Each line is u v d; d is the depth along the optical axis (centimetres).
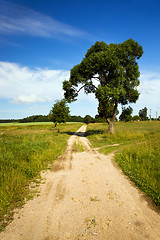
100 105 2259
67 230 339
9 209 423
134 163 825
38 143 1255
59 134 2552
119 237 315
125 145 1438
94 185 585
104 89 2055
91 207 432
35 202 461
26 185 582
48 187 568
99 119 10325
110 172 733
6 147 1126
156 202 450
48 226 353
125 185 583
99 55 2084
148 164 750
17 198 480
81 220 374
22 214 400
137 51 2252
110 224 357
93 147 1441
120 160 916
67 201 467
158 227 346
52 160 954
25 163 786
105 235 322
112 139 1905
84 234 325
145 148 1058
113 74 2169
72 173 724
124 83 2203
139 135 2055
